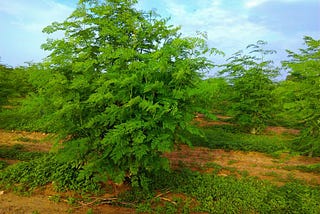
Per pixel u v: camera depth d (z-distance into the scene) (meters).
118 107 6.52
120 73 6.76
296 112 8.94
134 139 6.43
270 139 15.41
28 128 14.23
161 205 7.18
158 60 6.62
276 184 9.11
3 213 6.35
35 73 7.04
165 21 7.43
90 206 6.97
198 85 6.91
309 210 6.97
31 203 6.94
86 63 6.68
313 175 10.33
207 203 7.20
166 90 6.80
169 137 6.91
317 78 8.02
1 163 9.16
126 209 6.94
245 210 6.95
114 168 7.16
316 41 8.23
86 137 7.17
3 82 10.84
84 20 7.21
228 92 16.77
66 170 8.17
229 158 12.04
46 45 7.05
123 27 7.38
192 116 7.08
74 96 6.87
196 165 10.52
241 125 17.88
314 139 9.05
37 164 8.84
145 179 7.42
